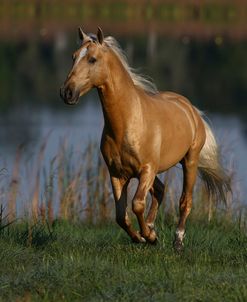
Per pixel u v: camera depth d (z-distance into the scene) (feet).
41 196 52.95
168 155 39.93
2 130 106.63
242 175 73.36
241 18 239.91
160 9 238.68
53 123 113.39
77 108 131.34
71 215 53.16
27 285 31.58
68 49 211.61
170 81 171.12
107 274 33.06
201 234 44.70
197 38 217.15
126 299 29.89
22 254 36.73
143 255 37.91
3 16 236.02
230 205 52.65
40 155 56.03
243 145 94.02
